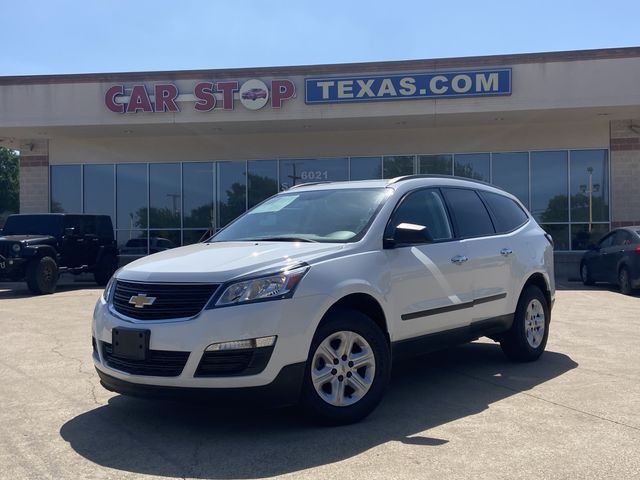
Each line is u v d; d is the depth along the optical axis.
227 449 4.51
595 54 17.50
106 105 18.95
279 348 4.53
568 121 19.84
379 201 5.77
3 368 7.10
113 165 21.78
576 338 8.69
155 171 21.66
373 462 4.22
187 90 18.72
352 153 20.84
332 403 4.89
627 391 5.93
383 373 5.15
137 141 21.67
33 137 21.53
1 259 14.36
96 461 4.34
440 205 6.31
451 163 20.52
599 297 13.56
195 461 4.30
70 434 4.89
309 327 4.68
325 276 4.86
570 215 20.09
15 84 19.23
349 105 18.34
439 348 5.93
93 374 6.80
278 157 21.16
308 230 5.75
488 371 6.79
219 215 21.39
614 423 4.99
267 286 4.60
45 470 4.19
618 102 17.44
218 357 4.46
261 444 4.59
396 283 5.40
